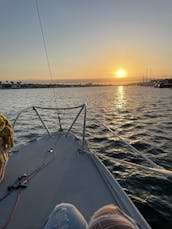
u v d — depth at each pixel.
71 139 4.21
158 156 6.93
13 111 19.75
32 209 2.05
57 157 3.30
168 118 15.58
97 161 3.05
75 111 18.75
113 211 1.16
